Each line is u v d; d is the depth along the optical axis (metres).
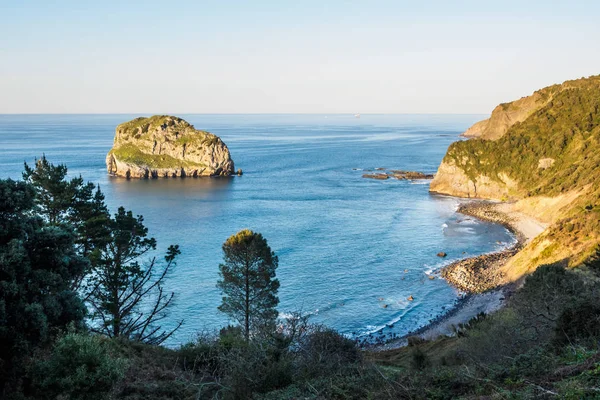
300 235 79.56
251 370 15.70
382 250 71.81
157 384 18.41
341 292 55.34
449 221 92.19
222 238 76.94
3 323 14.91
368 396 11.81
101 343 21.22
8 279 15.60
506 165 116.31
